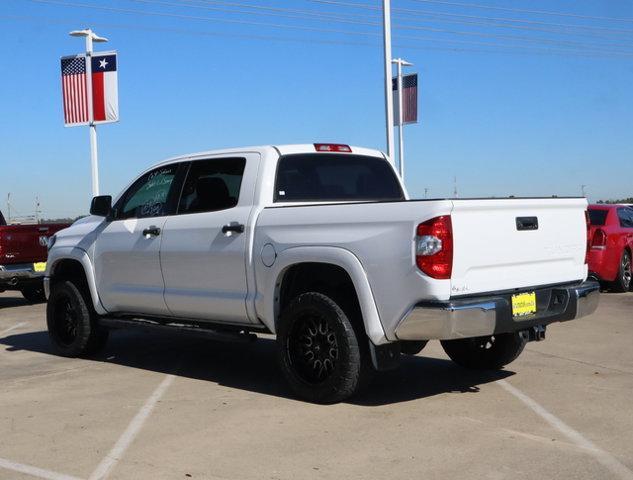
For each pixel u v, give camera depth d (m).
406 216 5.53
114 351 8.93
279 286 6.38
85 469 4.72
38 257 13.62
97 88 17.98
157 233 7.42
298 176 6.95
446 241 5.41
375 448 4.97
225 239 6.73
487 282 5.71
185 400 6.40
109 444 5.21
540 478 4.39
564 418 5.61
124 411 6.09
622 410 5.82
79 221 8.88
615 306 11.85
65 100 18.23
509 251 5.85
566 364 7.56
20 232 13.35
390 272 5.59
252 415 5.85
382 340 5.73
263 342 9.41
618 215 13.74
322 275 6.38
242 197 6.75
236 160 6.98
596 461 4.66
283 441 5.16
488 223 5.70
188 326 7.36
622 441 5.05
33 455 5.02
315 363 6.15
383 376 7.17
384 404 6.10
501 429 5.36
